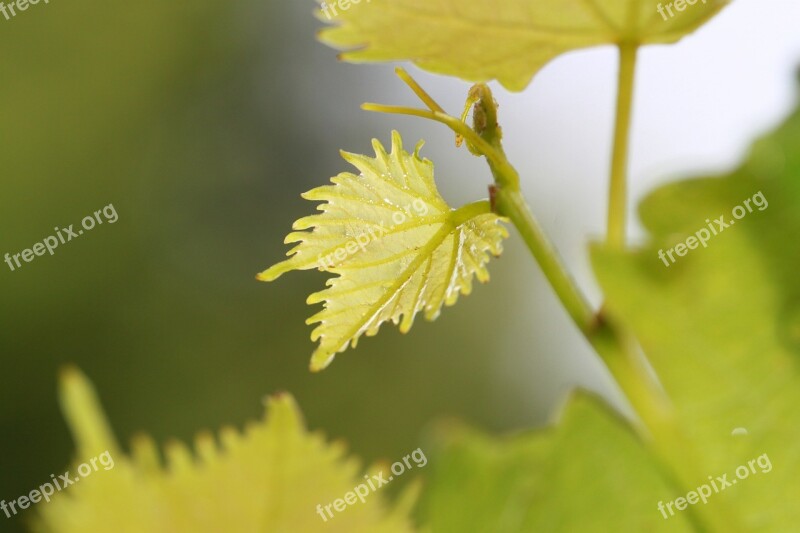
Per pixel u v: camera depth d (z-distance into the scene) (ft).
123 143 12.69
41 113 11.85
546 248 1.34
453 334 13.42
